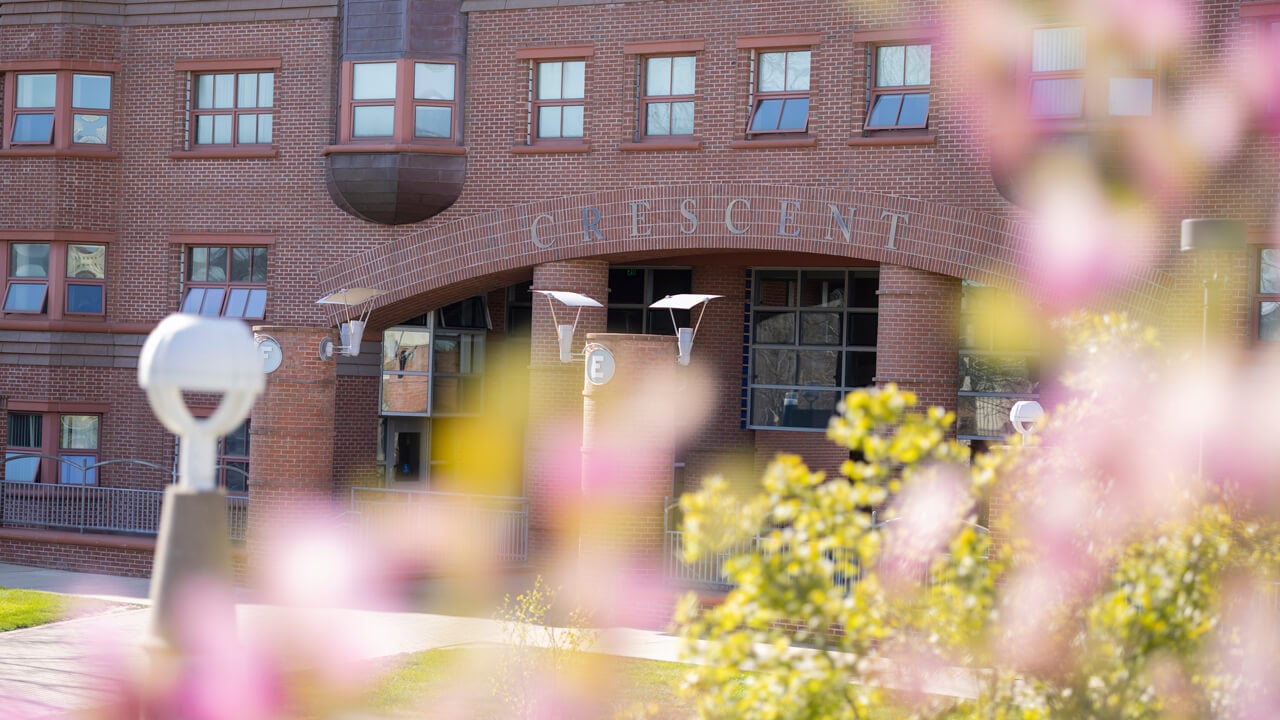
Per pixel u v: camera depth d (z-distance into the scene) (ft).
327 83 98.17
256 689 57.16
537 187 93.15
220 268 101.40
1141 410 33.09
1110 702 28.35
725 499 29.89
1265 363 77.56
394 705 55.16
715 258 104.27
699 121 89.81
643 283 108.06
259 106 100.48
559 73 93.81
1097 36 80.43
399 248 96.32
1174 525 30.63
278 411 85.05
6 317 102.63
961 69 83.92
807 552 28.76
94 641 67.87
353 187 94.68
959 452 29.40
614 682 58.59
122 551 90.99
